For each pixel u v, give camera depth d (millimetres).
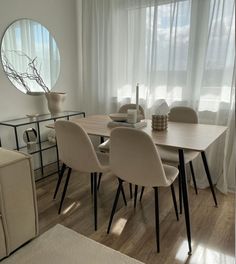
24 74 2814
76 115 3256
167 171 1795
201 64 2580
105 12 3105
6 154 1616
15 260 1562
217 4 2328
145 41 2904
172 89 2760
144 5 2824
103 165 1930
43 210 2146
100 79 3359
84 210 2150
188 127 2088
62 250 1650
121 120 2129
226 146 2469
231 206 2227
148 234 1828
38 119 2768
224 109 2490
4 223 1515
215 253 1639
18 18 2656
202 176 2611
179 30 2621
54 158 3314
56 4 3066
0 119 2645
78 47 3500
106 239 1767
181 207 2102
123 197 2242
